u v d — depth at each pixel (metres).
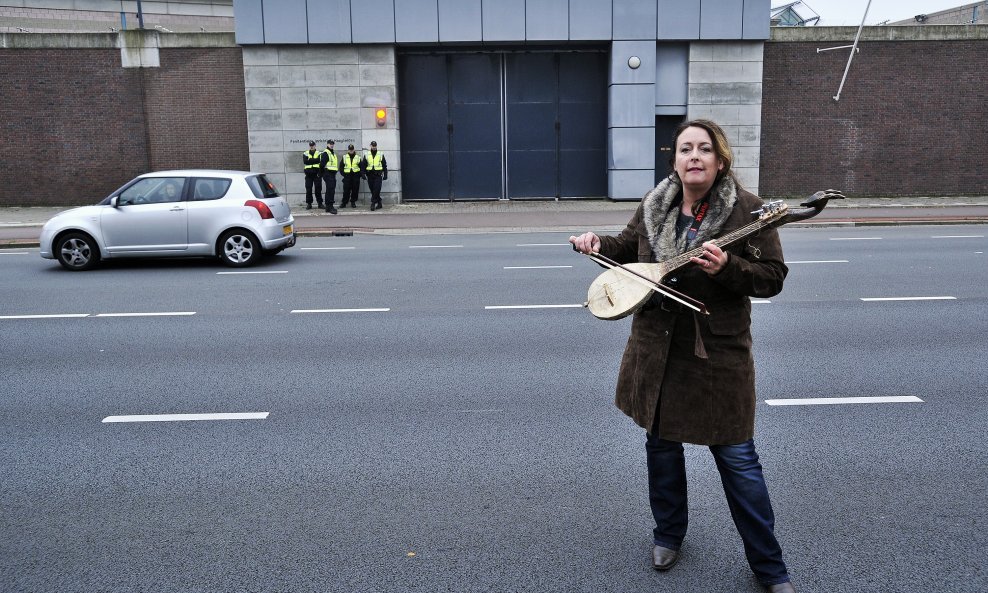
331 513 4.41
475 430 5.68
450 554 3.94
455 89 25.12
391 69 24.16
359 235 19.31
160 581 3.72
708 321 3.46
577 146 25.45
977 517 4.25
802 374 6.99
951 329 8.64
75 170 24.98
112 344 8.49
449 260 14.70
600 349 7.98
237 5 23.62
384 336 8.69
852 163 25.12
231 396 6.58
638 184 24.73
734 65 24.28
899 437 5.43
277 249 14.76
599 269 13.34
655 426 3.63
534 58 25.02
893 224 19.94
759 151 24.78
